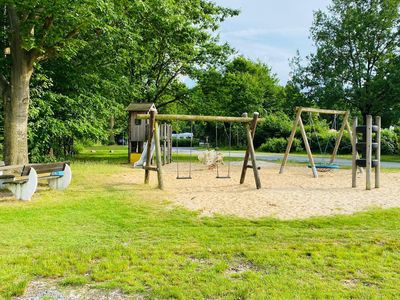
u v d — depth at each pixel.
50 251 4.90
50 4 8.78
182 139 47.06
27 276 4.12
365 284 3.95
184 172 14.38
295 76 23.31
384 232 5.85
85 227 6.16
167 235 5.73
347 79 21.80
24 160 10.68
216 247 5.07
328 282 3.98
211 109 22.33
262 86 44.34
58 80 15.64
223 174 13.63
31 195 8.20
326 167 13.14
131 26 13.14
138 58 18.42
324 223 6.40
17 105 10.53
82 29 10.58
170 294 3.68
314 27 22.81
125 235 5.73
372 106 21.33
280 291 3.74
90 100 16.11
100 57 15.93
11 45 10.46
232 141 39.25
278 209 7.43
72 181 11.01
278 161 20.22
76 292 3.77
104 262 4.49
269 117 35.03
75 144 25.23
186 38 16.67
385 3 21.12
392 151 26.00
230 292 3.73
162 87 23.38
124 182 11.05
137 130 17.34
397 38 21.36
